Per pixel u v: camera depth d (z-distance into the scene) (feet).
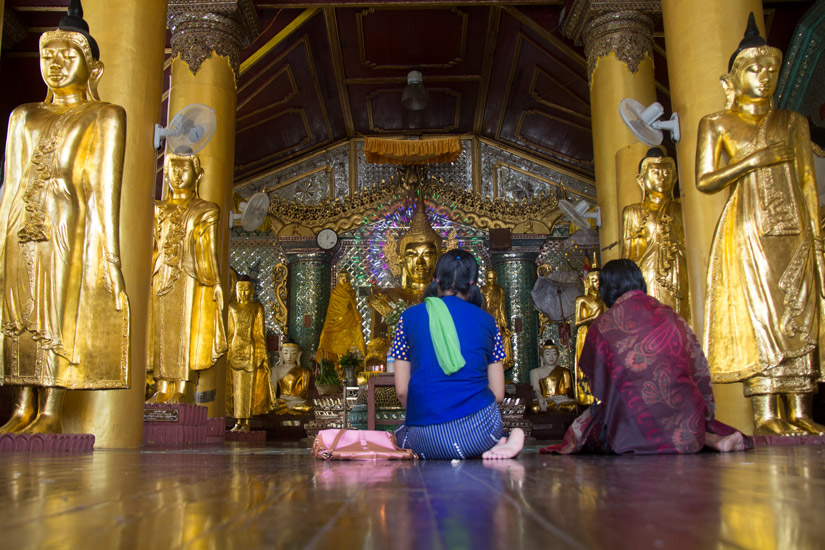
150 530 3.20
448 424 10.30
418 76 44.47
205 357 26.17
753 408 16.26
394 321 46.68
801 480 5.72
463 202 54.39
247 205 33.81
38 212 15.84
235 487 5.53
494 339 10.91
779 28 32.83
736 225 16.46
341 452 10.45
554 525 3.27
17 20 32.78
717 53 19.27
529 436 37.09
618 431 10.93
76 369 15.74
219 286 26.91
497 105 51.08
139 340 18.79
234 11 32.83
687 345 11.36
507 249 52.85
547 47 41.27
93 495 4.85
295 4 35.96
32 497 4.71
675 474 6.49
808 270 15.93
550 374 47.34
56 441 14.75
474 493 4.88
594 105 32.73
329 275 53.47
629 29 32.30
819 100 32.09
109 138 16.49
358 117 53.62
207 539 2.95
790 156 16.24
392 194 54.60
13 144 16.30
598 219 31.76
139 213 19.52
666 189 26.94
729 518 3.43
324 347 49.49
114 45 20.27
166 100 38.99
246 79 42.50
